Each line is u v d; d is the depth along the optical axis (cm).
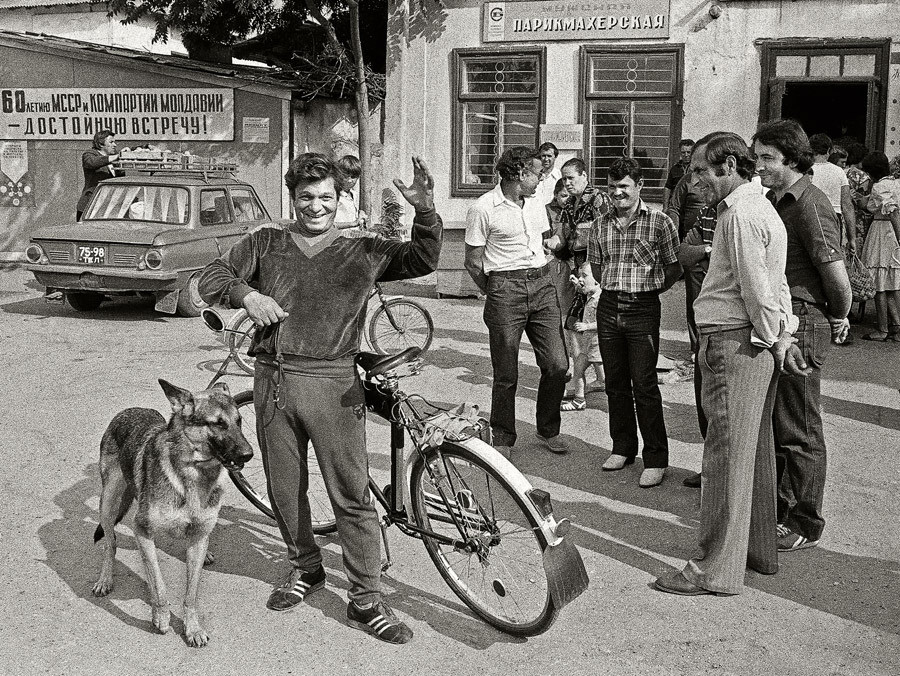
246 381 846
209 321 430
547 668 384
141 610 431
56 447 658
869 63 1260
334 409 400
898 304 1000
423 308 955
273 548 502
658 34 1309
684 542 508
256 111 1658
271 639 405
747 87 1294
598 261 600
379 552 414
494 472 397
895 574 466
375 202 1631
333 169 400
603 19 1318
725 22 1288
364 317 407
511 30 1344
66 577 463
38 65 1714
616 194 571
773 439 466
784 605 435
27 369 886
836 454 643
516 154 607
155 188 1197
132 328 1097
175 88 1677
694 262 563
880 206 972
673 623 420
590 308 744
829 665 384
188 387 820
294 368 399
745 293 419
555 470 622
